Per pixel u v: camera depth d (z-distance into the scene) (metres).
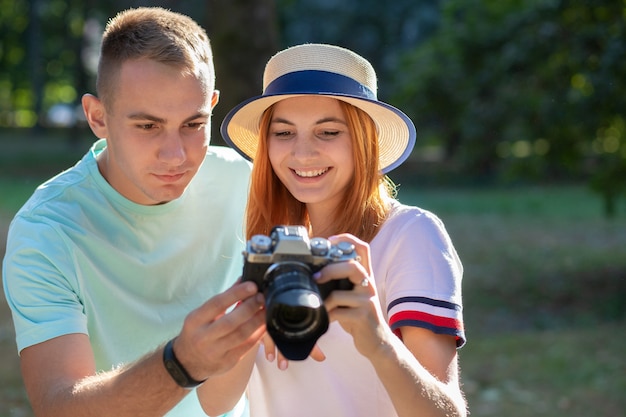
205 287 3.13
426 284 2.38
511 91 10.10
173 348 2.15
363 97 2.49
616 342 8.37
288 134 2.61
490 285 11.38
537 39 9.77
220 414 2.63
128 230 2.93
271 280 2.05
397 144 2.78
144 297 2.98
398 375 2.16
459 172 24.47
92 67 33.12
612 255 13.14
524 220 17.06
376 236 2.54
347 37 28.06
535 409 6.52
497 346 8.37
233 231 3.20
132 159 2.76
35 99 36.22
